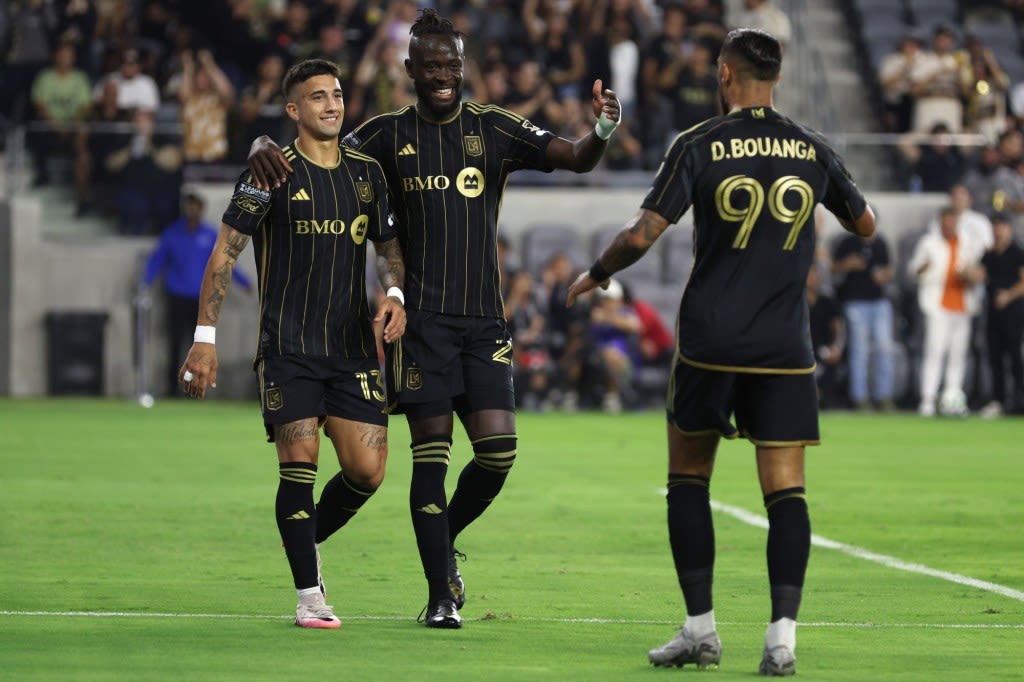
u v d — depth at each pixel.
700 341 18.88
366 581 26.12
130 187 82.12
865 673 18.50
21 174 81.88
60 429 59.84
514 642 20.45
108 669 18.08
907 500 40.25
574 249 81.75
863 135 88.12
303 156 22.20
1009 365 79.06
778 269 18.92
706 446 19.16
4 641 19.91
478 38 88.19
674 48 84.75
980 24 100.44
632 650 20.00
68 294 81.38
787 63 91.31
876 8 98.94
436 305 22.52
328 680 17.59
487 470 22.80
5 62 84.69
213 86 81.50
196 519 34.38
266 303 22.16
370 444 22.33
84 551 29.33
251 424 63.53
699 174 18.94
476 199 22.72
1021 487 43.72
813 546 31.39
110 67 85.38
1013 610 23.69
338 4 83.06
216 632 20.84
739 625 22.31
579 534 32.75
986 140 85.50
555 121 81.44
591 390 76.12
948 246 77.12
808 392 18.95
